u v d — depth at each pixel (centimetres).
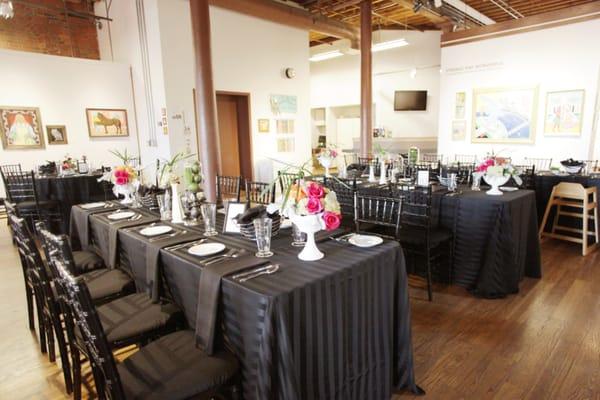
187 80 651
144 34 645
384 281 179
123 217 271
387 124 1034
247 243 203
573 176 446
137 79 696
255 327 139
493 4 741
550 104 619
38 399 198
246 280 149
